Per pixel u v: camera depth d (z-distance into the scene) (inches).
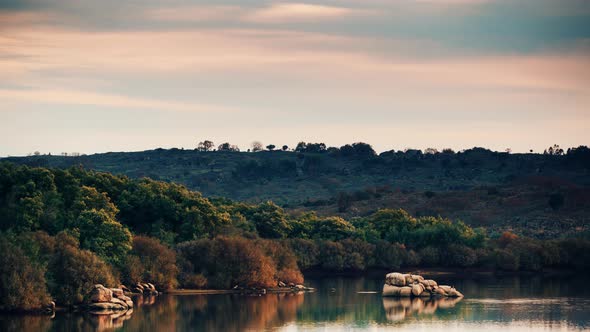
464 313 7185.0
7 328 6008.9
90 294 7012.8
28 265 6594.5
